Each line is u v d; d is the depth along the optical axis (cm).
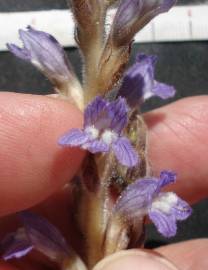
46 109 6
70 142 5
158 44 10
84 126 5
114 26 5
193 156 7
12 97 6
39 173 6
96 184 5
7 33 10
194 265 7
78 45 5
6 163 6
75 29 5
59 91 6
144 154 6
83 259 6
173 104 8
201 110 7
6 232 7
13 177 6
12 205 6
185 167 7
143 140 6
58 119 6
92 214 5
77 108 6
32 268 6
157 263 5
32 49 6
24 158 6
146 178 5
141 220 5
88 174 5
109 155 5
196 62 10
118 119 5
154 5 5
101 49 5
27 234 6
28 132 6
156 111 8
